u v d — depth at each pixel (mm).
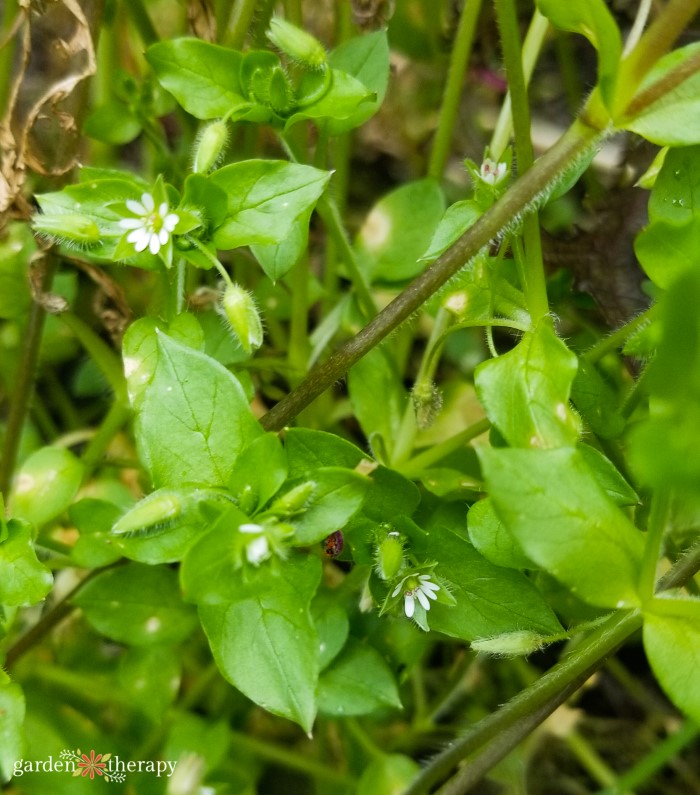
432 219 246
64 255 228
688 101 182
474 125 284
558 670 191
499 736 203
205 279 263
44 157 227
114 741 235
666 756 221
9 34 218
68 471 220
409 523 197
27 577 193
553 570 171
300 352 241
